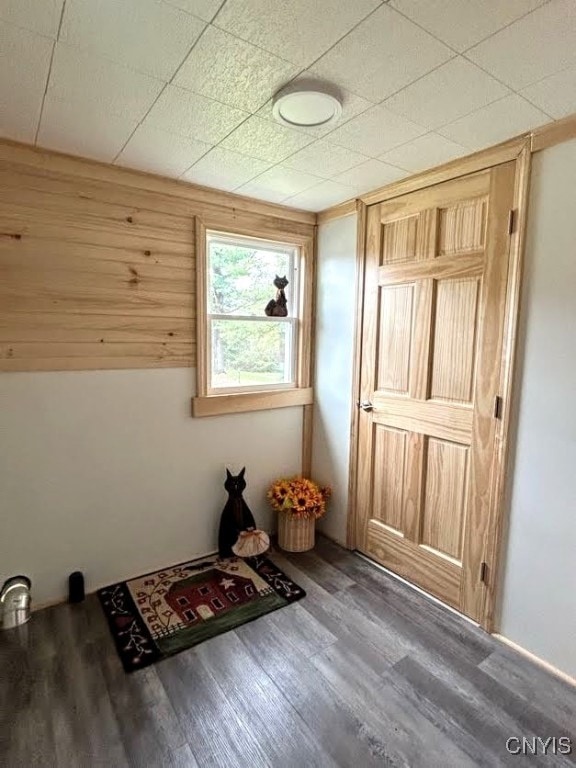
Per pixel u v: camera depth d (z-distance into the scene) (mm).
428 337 2201
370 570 2533
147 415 2348
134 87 1401
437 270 2131
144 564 2428
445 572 2189
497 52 1194
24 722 1499
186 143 1825
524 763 1385
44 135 1771
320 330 2932
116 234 2150
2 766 1348
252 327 2771
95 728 1480
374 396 2545
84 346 2123
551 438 1729
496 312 1884
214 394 2607
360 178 2225
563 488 1704
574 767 1374
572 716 1558
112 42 1178
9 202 1883
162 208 2268
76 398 2129
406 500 2389
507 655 1854
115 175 2104
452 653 1862
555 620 1756
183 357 2436
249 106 1511
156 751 1403
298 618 2088
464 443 2066
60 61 1262
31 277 1964
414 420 2307
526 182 1725
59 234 2006
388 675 1737
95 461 2215
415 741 1453
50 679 1685
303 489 2799
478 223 1948
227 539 2594
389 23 1088
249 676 1722
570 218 1614
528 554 1833
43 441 2064
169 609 2125
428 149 1862
